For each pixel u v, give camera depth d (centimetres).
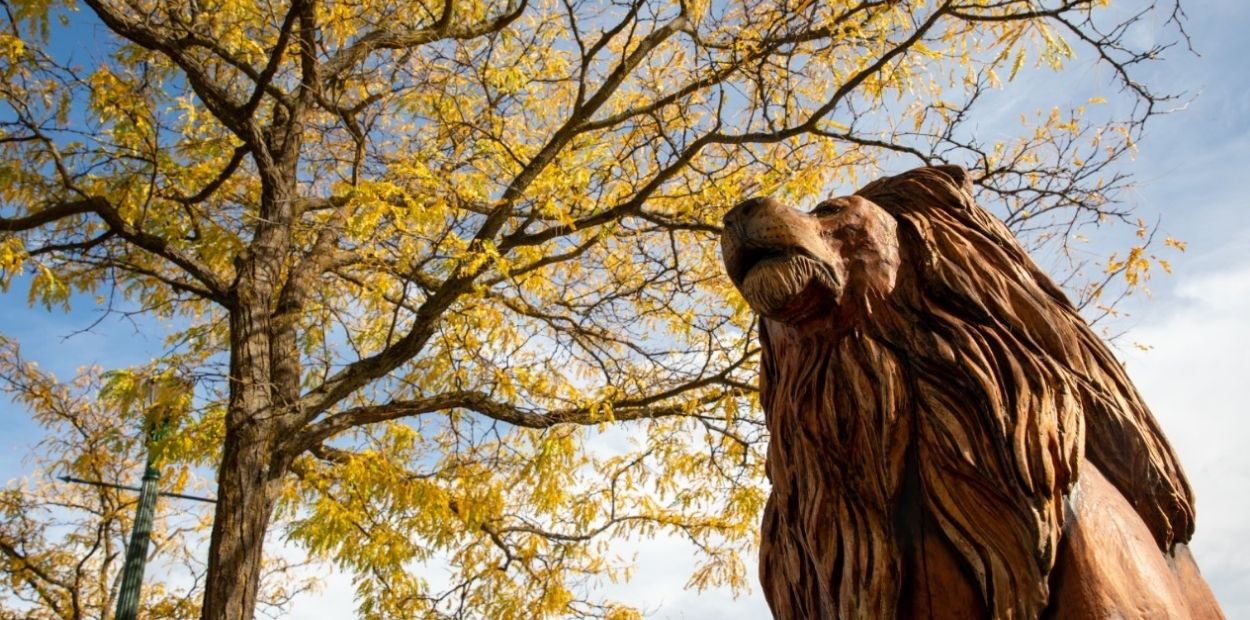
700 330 718
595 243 678
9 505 942
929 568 180
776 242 199
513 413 675
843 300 200
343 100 786
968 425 183
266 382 643
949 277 198
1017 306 198
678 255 730
